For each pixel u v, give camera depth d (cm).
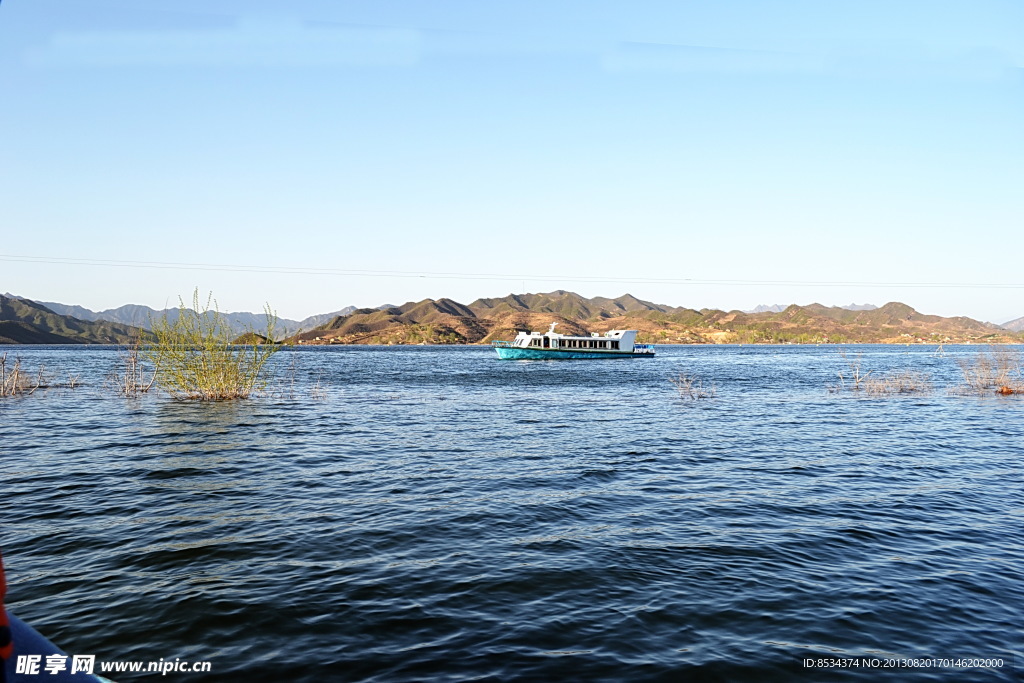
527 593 851
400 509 1297
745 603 820
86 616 769
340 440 2247
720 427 2653
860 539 1100
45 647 345
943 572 935
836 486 1523
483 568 948
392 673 638
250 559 982
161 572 923
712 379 6294
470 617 775
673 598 835
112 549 1029
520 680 626
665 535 1123
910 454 1981
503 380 6238
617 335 11512
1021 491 1470
